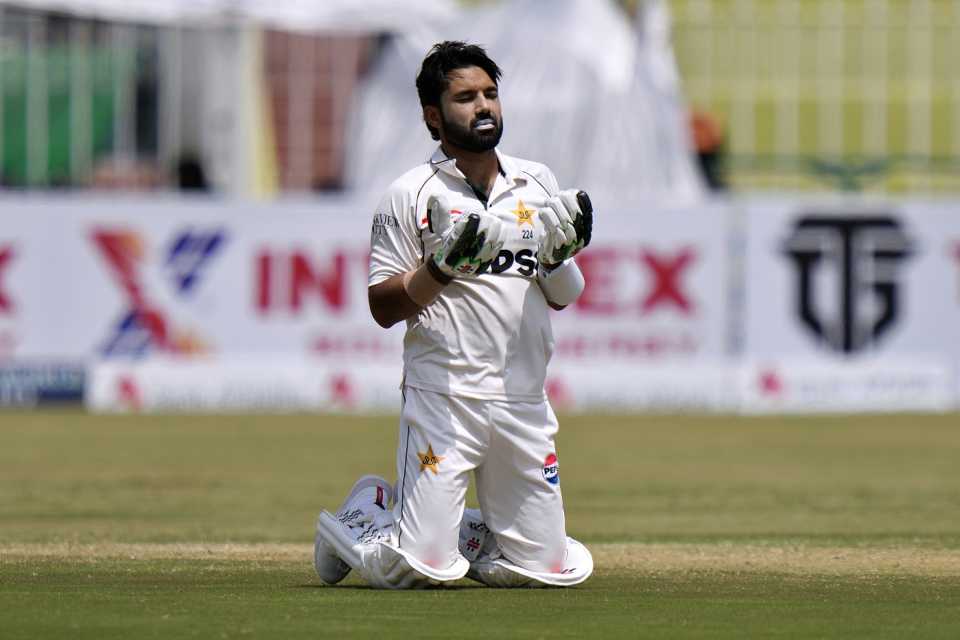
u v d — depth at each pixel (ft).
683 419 203.51
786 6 259.19
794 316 216.33
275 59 252.01
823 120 259.60
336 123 252.83
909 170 256.32
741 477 135.03
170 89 246.88
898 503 113.91
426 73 61.98
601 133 242.17
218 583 63.05
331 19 239.91
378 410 215.51
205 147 246.88
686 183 244.22
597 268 216.33
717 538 89.56
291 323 215.92
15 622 49.90
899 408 216.54
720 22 260.01
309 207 214.90
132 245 214.48
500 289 60.54
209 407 215.10
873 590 61.36
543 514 61.77
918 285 215.72
